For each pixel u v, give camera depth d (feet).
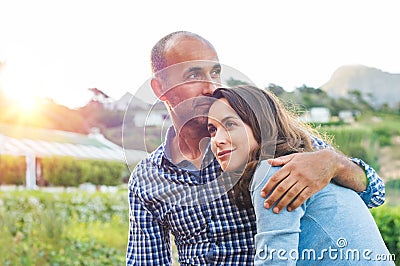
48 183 33.30
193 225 6.42
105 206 25.27
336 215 5.69
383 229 15.40
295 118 6.43
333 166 5.75
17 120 39.99
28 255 20.58
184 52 5.78
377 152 25.38
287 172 5.52
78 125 40.75
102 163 32.96
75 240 22.40
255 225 6.30
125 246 22.94
